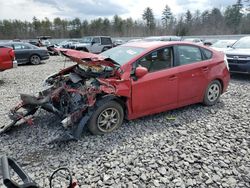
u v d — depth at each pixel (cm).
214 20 5803
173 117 464
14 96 645
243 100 578
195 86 484
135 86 398
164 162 317
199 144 364
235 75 905
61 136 355
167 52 446
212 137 387
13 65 830
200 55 498
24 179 180
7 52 809
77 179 283
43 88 439
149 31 6128
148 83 411
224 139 380
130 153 338
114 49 492
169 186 272
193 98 491
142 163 315
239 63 786
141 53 420
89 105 367
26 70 1167
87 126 385
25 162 317
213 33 5469
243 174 293
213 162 317
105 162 316
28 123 421
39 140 376
